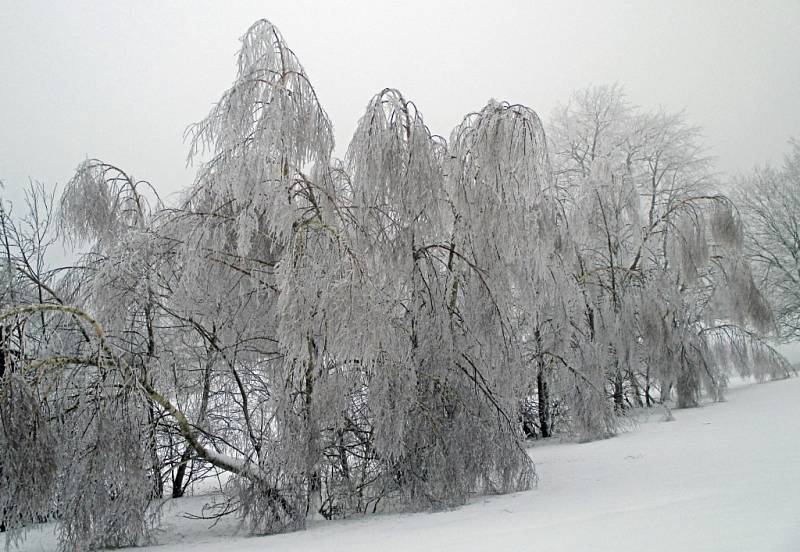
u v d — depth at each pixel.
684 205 16.16
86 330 8.00
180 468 9.32
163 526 8.20
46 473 6.57
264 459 7.43
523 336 11.66
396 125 8.59
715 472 7.21
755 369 18.12
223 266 8.46
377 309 7.45
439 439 8.09
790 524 4.05
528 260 9.36
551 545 4.40
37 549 7.27
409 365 8.02
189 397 8.69
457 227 9.23
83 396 7.22
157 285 8.14
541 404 14.45
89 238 9.27
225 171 8.07
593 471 8.99
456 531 5.81
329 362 7.63
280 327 7.28
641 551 3.83
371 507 8.45
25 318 7.25
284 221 7.57
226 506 8.11
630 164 23.55
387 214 8.73
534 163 8.87
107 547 7.00
